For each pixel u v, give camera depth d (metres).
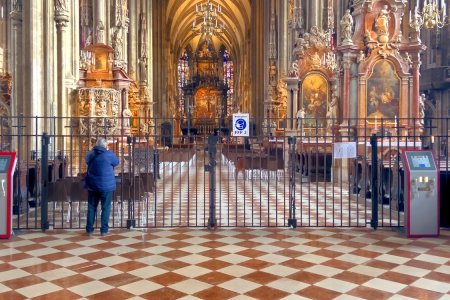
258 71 47.69
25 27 15.49
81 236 9.33
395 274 6.80
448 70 29.19
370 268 7.10
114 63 21.50
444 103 30.28
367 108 17.45
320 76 23.22
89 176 9.37
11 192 9.13
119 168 18.67
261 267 7.16
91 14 24.05
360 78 17.41
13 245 8.59
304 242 8.77
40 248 8.36
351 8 21.38
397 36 17.52
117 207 13.00
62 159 13.59
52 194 10.04
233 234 9.47
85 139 17.92
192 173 23.77
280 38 32.62
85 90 18.25
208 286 6.30
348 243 8.70
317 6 26.22
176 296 5.93
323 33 24.00
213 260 7.55
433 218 9.19
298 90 23.23
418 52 17.55
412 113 17.61
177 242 8.79
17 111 15.81
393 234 9.45
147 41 38.47
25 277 6.69
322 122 23.11
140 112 35.22
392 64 17.44
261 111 46.06
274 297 5.89
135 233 9.59
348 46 17.50
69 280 6.55
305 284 6.38
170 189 17.14
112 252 8.06
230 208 12.73
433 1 21.11
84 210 12.81
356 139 11.64
